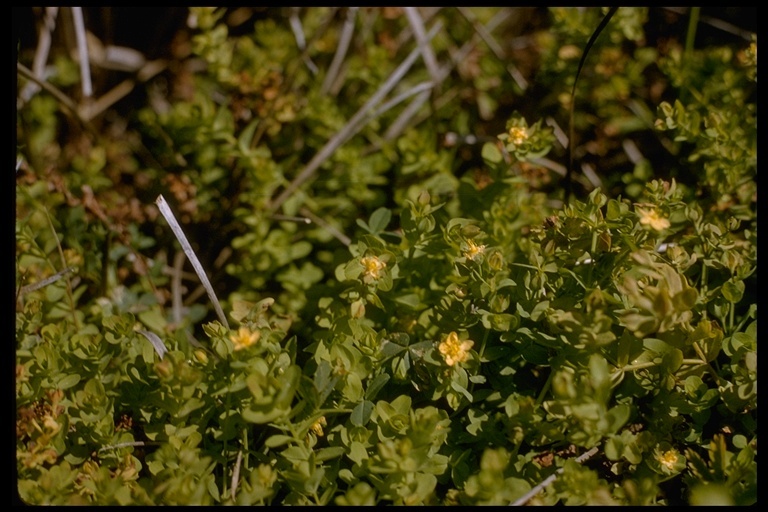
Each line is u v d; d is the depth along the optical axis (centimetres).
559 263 62
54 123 76
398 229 71
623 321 58
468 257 61
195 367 60
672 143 73
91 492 60
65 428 60
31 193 68
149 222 72
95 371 62
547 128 66
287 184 72
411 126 76
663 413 61
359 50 79
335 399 61
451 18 81
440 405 62
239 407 60
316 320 64
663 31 76
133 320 62
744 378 60
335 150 73
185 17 79
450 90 77
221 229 72
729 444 62
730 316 63
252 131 72
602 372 58
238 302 61
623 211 61
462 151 74
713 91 71
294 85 77
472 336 62
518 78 76
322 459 59
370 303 64
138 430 63
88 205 68
